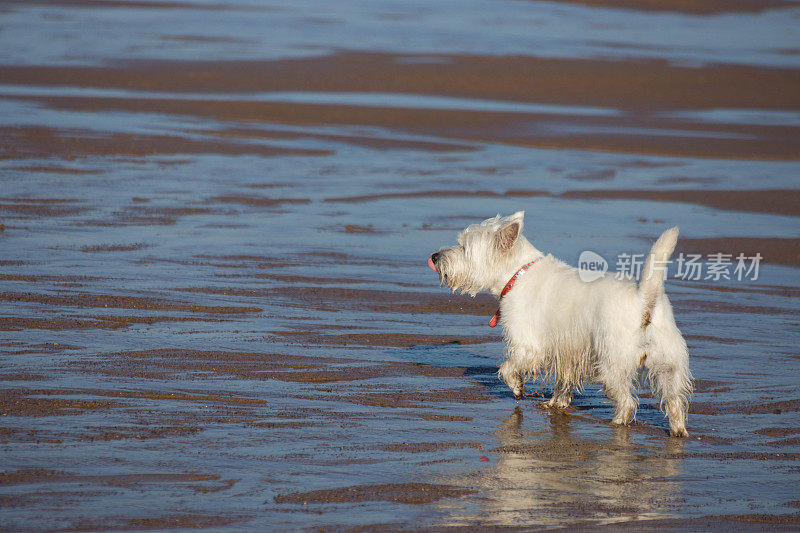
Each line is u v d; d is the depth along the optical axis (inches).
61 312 501.4
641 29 2763.3
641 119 1467.8
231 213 803.4
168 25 2375.7
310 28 2445.9
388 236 748.6
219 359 438.9
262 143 1159.6
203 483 302.2
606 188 981.8
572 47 2274.9
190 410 370.0
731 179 1043.9
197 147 1107.9
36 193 828.6
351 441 346.0
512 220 396.2
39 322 480.4
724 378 443.8
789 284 645.3
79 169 946.7
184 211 799.1
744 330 530.0
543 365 401.1
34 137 1091.9
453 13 2957.7
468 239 404.8
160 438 338.3
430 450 342.0
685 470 331.9
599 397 429.1
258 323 505.7
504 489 308.8
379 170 1040.8
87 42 2028.8
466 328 526.6
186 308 525.3
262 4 3004.4
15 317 487.2
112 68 1702.8
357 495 298.4
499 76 1807.3
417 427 366.9
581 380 399.5
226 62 1827.0
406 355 468.8
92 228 717.3
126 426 348.8
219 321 504.4
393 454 335.9
